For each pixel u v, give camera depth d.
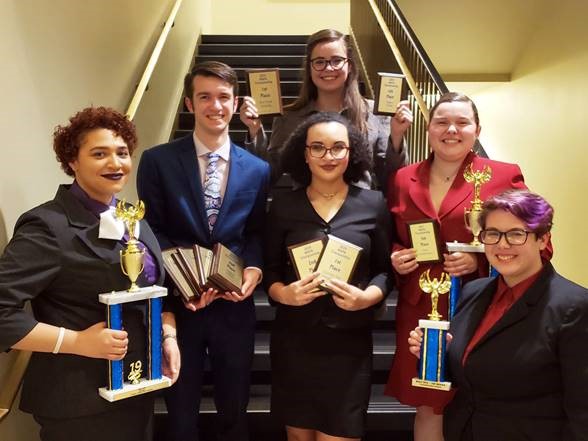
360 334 2.04
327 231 2.00
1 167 1.79
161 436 2.65
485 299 1.66
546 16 5.67
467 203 2.02
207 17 6.84
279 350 2.05
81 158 1.59
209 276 1.93
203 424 2.66
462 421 1.61
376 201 2.06
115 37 3.11
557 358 1.42
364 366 2.02
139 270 1.58
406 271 2.01
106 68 2.95
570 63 5.15
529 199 1.49
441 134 2.03
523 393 1.47
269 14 7.05
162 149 2.17
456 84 7.51
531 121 6.05
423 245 1.99
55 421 1.56
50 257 1.50
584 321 1.40
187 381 2.10
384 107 2.45
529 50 6.13
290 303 1.91
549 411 1.45
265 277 2.10
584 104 4.87
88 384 1.56
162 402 2.73
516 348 1.46
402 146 2.48
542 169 5.75
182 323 2.10
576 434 1.37
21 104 1.93
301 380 2.00
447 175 2.11
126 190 3.28
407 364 2.10
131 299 1.55
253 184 2.18
